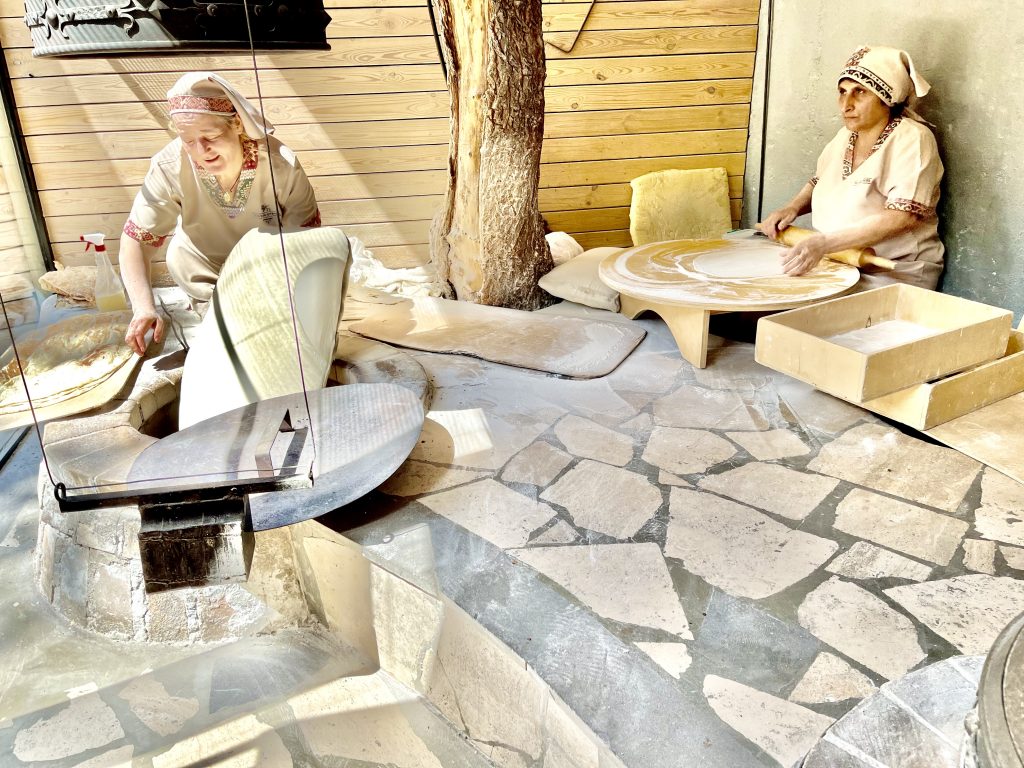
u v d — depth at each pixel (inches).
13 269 77.5
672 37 150.9
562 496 79.6
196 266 99.7
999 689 32.9
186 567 64.7
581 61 150.5
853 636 59.1
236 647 82.7
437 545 72.7
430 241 143.8
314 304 94.9
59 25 55.4
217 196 86.0
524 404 99.8
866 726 41.4
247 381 91.4
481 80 118.2
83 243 84.5
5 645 81.3
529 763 62.7
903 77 104.7
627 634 60.8
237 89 76.9
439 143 153.1
